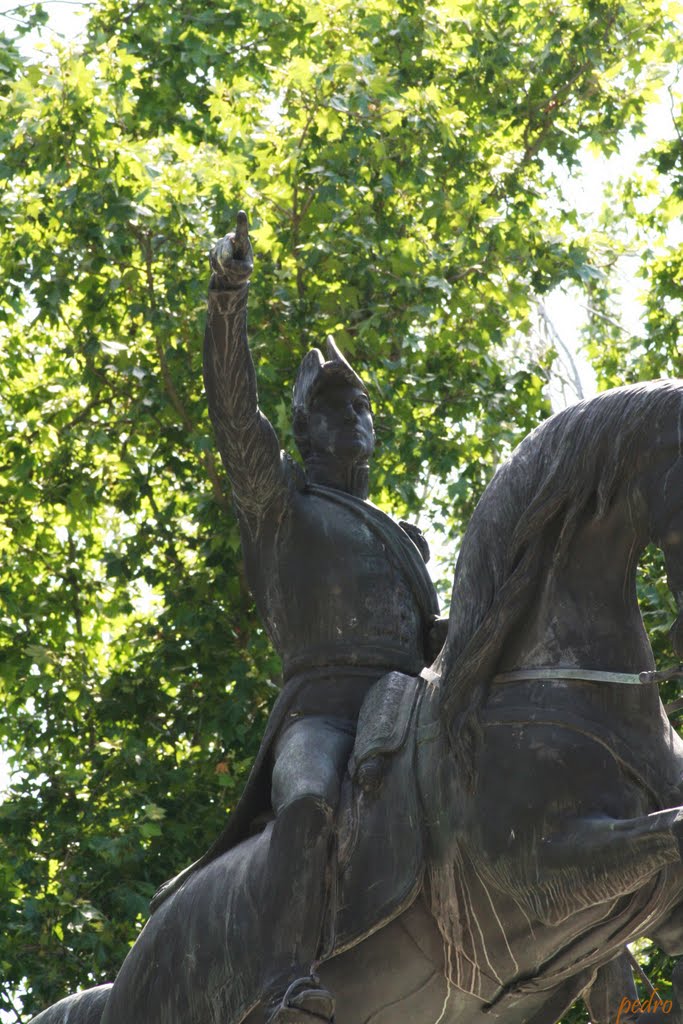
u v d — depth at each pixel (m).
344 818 5.46
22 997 12.45
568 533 5.09
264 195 14.52
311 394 6.47
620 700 5.05
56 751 13.75
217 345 5.65
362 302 14.34
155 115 14.83
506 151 15.88
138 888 12.59
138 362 14.85
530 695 5.07
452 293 14.75
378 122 14.23
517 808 4.98
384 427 14.42
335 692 5.88
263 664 13.72
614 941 5.18
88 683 14.42
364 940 5.45
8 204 14.06
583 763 4.94
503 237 15.06
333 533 6.04
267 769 5.95
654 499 4.84
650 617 12.49
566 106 16.06
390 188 14.11
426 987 5.45
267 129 15.00
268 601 6.09
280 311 14.14
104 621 15.66
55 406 15.41
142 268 14.62
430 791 5.30
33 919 12.14
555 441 5.16
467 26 15.42
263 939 5.43
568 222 16.89
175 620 14.03
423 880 5.31
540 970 5.29
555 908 4.94
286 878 5.39
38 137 13.77
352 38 14.85
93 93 14.01
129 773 13.42
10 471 15.41
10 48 15.10
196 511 14.06
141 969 6.04
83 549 15.62
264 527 6.05
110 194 13.60
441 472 14.23
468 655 5.15
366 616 5.95
